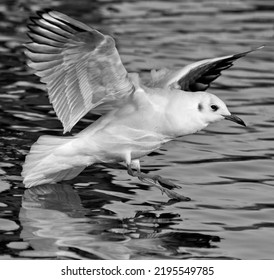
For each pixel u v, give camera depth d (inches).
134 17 971.9
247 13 1007.0
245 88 761.6
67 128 517.0
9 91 732.0
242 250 466.6
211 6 1035.9
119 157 536.4
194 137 652.7
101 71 499.8
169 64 806.5
